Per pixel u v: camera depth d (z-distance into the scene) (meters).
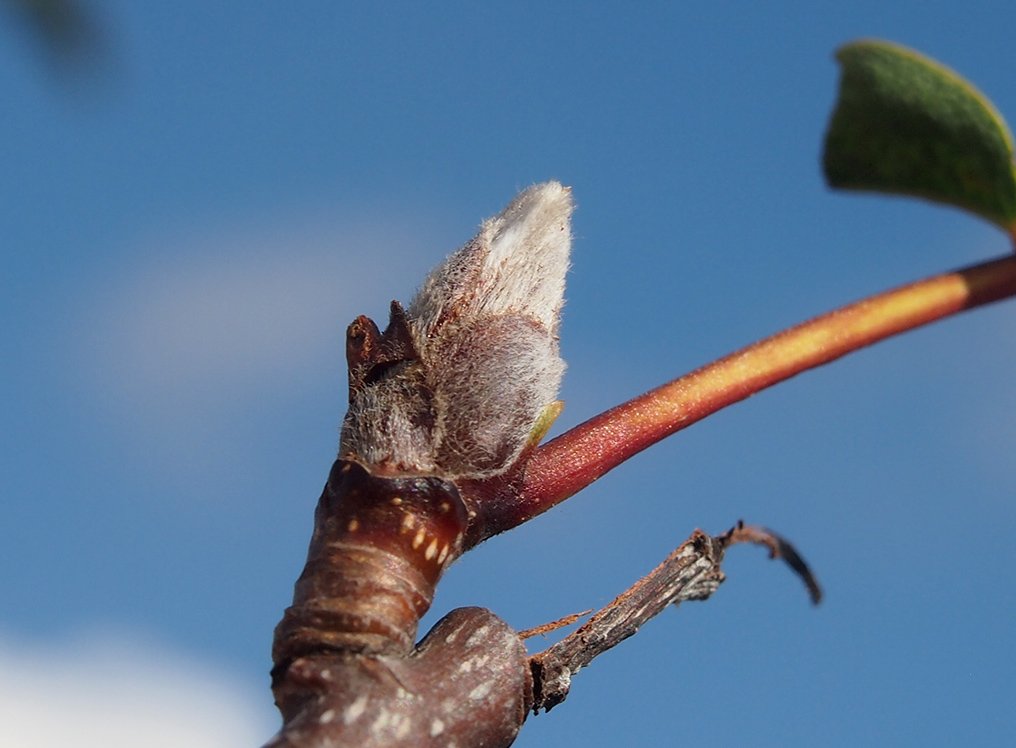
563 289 0.10
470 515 0.10
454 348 0.10
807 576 0.11
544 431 0.10
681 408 0.10
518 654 0.10
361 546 0.10
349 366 0.10
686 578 0.10
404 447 0.10
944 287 0.10
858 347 0.10
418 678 0.09
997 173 0.10
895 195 0.10
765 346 0.10
